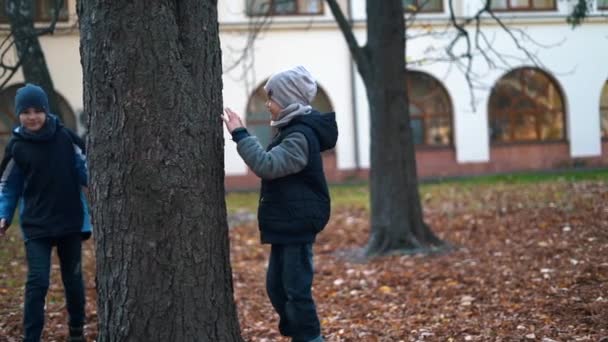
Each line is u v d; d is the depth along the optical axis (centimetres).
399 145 982
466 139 1978
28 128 460
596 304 582
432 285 750
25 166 458
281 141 380
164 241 347
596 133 1205
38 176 457
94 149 354
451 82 1989
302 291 379
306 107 387
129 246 347
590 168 1232
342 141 2084
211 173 360
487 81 1683
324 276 859
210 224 359
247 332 580
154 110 345
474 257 890
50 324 568
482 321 575
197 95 355
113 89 345
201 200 355
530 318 569
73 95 1711
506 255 871
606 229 921
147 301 347
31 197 462
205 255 356
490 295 668
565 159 1323
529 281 706
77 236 480
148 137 344
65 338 524
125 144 345
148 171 345
